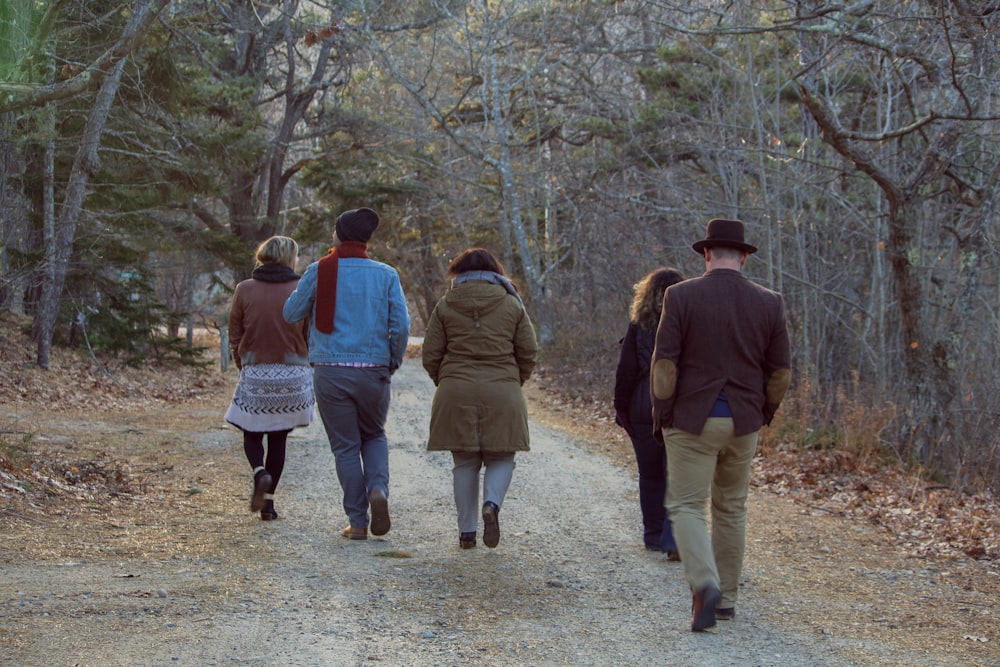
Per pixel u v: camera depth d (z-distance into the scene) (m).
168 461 9.47
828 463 10.02
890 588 5.71
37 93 7.01
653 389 4.57
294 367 6.65
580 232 23.17
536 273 25.44
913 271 10.55
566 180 23.56
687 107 17.59
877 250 12.84
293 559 5.75
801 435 11.13
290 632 4.27
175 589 4.90
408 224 37.19
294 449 10.72
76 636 4.04
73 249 17.98
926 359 10.52
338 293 6.20
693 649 4.28
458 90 28.89
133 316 19.34
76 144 16.67
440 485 8.73
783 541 6.89
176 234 21.23
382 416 6.40
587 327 22.30
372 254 34.34
